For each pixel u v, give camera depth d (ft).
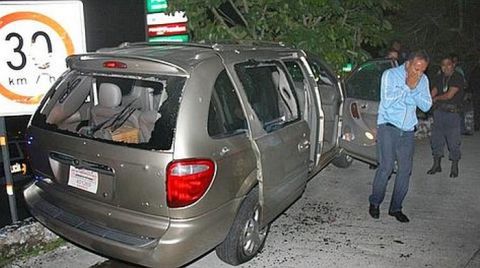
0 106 14.79
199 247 11.64
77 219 12.44
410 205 19.35
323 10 26.09
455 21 43.52
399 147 17.12
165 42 14.78
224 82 12.64
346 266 14.33
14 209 16.06
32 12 14.87
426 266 14.33
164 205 11.05
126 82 13.75
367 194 20.70
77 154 12.09
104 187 11.71
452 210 18.78
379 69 23.61
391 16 41.63
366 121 21.54
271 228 17.08
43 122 13.32
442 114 22.61
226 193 12.07
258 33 26.84
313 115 17.17
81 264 14.38
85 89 13.98
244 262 14.25
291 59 16.44
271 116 14.33
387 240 16.11
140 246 11.23
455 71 22.47
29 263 14.38
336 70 26.40
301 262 14.57
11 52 14.75
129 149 11.26
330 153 20.20
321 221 17.76
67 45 15.37
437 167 23.45
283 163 14.12
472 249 15.40
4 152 15.67
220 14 27.53
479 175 23.16
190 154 11.09
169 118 11.23
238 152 12.37
